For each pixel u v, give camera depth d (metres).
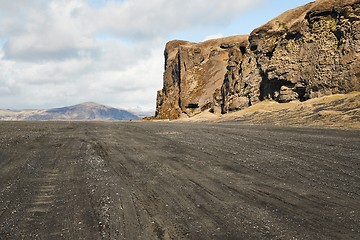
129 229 4.81
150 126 24.75
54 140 14.96
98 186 7.09
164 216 5.30
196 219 5.13
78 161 9.88
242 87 52.88
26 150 12.07
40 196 6.50
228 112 52.62
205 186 6.95
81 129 21.69
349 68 36.09
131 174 8.16
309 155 9.70
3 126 24.17
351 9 38.69
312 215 5.15
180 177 7.76
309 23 43.69
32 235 4.68
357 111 22.25
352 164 8.38
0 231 4.84
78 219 5.24
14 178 7.96
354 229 4.59
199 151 11.18
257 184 6.99
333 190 6.41
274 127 19.38
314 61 40.66
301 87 41.78
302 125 20.78
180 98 73.81
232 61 59.88
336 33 39.56
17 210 5.72
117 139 15.31
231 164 8.98
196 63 77.06
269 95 47.34
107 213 5.46
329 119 21.80
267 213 5.30
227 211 5.44
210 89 72.50
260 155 10.03
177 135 16.44
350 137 12.99
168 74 82.38
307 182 7.00
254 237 4.43
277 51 46.81
